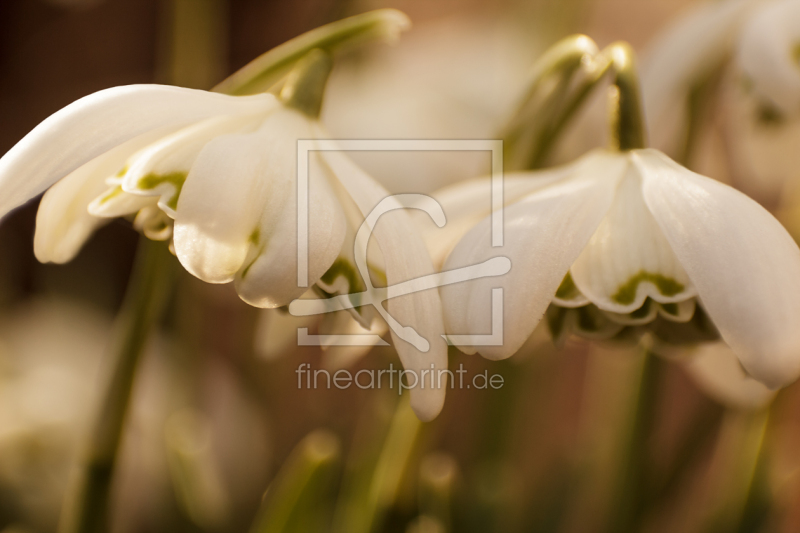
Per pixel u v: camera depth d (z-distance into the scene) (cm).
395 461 20
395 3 46
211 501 23
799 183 22
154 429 26
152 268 18
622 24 44
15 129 50
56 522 25
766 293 16
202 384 26
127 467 25
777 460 22
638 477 21
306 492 19
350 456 26
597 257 16
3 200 16
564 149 25
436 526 20
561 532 23
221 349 33
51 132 16
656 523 24
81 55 51
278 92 18
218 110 16
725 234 16
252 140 16
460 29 33
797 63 20
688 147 21
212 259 16
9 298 40
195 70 21
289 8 42
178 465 22
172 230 17
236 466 27
